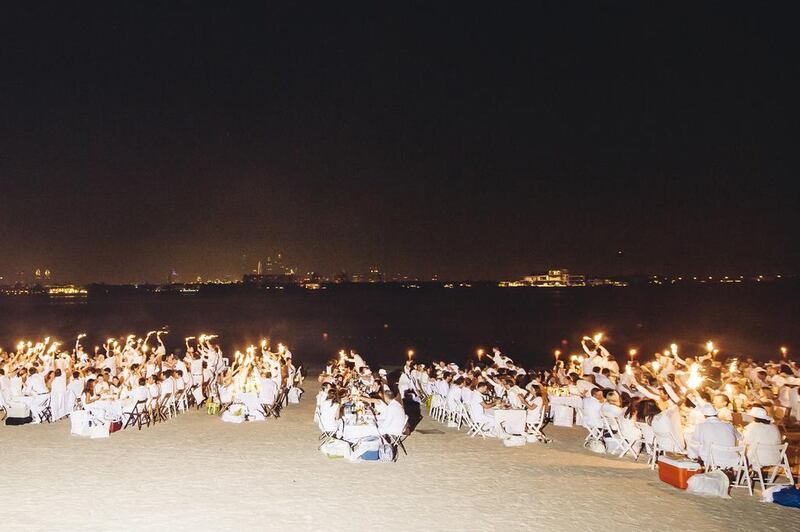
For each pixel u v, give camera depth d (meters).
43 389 17.08
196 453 13.38
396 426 13.21
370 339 65.44
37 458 12.87
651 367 18.58
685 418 12.74
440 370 18.91
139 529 8.87
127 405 16.28
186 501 10.09
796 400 14.92
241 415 17.33
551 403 17.77
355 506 9.90
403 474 11.79
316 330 80.25
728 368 18.38
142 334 73.44
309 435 15.42
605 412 13.63
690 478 10.84
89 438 14.92
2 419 17.39
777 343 60.34
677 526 9.13
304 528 8.95
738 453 10.75
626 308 148.25
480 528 9.02
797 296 199.50
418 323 96.62
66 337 70.12
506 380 15.78
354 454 12.73
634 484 11.20
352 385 16.59
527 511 9.73
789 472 10.55
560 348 56.19
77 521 9.16
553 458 13.19
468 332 76.81
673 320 100.81
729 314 118.75
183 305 185.00
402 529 8.95
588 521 9.31
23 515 9.41
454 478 11.53
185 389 19.47
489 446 14.38
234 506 9.85
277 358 21.86
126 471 11.87
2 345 60.03
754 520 9.37
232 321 101.94
